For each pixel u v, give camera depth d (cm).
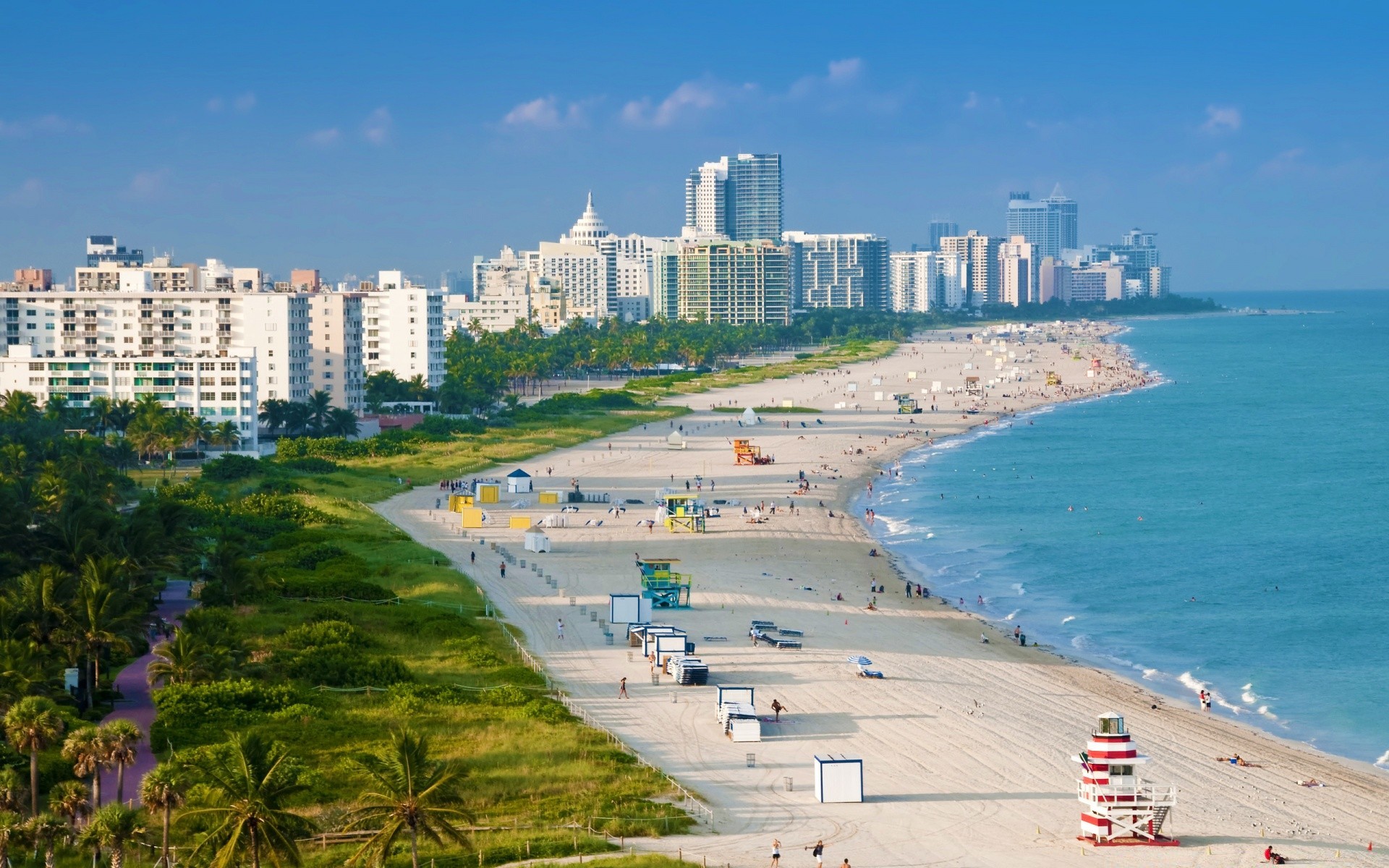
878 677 15300
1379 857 10525
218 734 12238
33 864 9425
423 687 13900
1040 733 13475
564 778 11644
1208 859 10419
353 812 10494
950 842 10669
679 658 15075
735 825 10925
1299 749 13362
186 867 9219
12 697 11181
